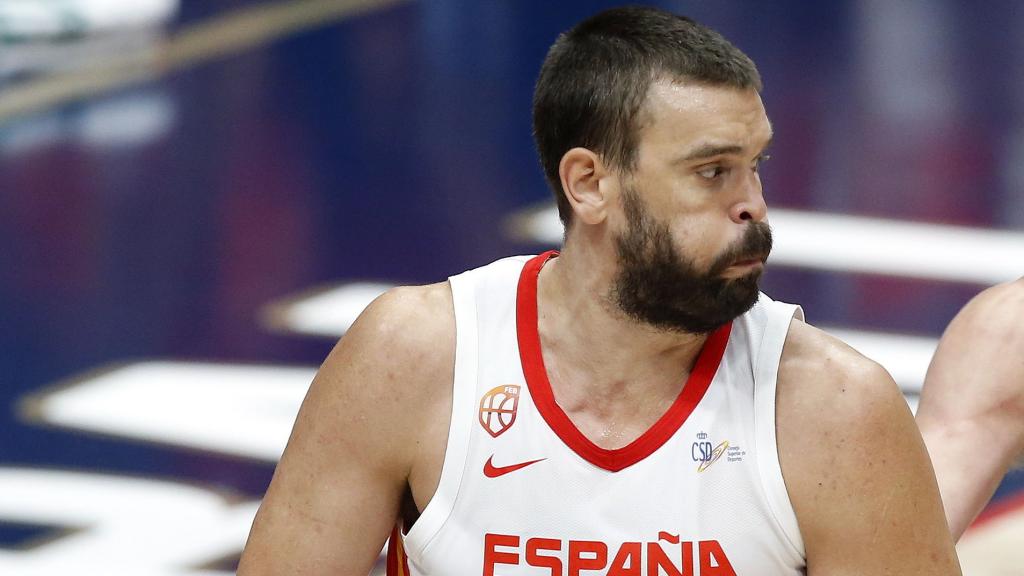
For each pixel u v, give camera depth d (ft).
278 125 82.48
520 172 75.25
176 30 99.30
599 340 20.81
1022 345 26.78
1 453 51.34
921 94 84.79
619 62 20.10
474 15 100.27
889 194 71.61
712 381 20.86
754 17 98.84
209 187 74.95
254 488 48.49
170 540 45.55
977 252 64.95
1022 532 42.88
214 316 61.77
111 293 64.18
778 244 65.92
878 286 61.52
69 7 96.32
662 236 19.89
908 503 20.47
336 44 95.50
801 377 20.70
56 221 71.51
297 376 56.18
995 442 26.58
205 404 53.93
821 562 20.74
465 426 20.88
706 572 20.36
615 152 20.12
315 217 71.00
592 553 20.36
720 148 19.51
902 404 20.67
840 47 92.84
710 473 20.48
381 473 21.47
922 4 101.40
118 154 79.30
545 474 20.58
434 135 80.33
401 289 22.22
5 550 45.09
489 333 21.29
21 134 82.02
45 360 58.49
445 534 20.92
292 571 21.58
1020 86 85.71
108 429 52.65
